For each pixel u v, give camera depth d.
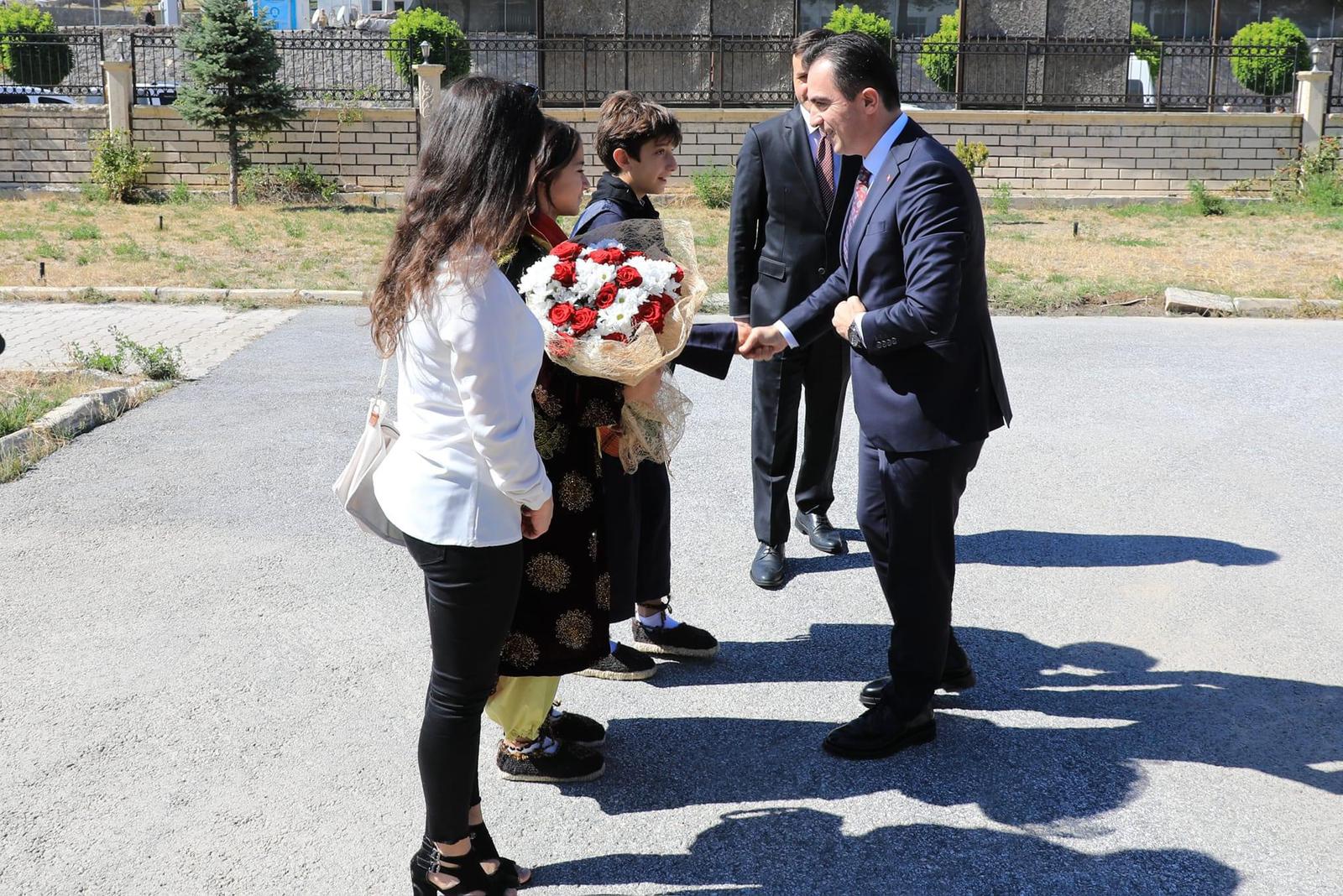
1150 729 3.78
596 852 3.17
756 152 5.02
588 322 2.99
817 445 5.35
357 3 31.91
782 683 4.14
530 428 2.58
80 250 14.12
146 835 3.21
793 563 5.30
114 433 7.06
